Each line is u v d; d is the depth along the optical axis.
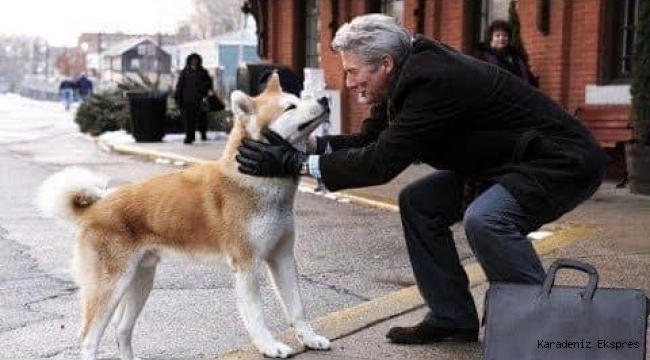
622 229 8.67
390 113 4.64
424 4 17.11
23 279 7.34
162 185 5.00
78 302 6.61
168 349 5.47
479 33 16.00
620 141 12.34
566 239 8.15
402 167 4.46
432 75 4.34
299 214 10.62
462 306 5.14
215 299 6.68
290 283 5.12
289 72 14.12
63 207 4.95
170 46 76.50
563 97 13.55
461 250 8.24
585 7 13.10
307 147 5.00
